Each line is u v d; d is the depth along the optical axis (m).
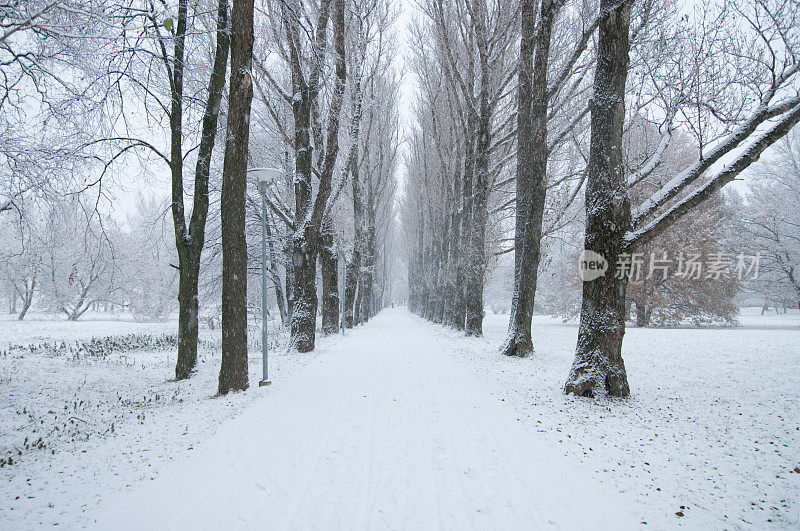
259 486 4.06
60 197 8.62
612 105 7.11
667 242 21.41
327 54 13.16
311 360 12.17
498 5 16.44
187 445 5.24
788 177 23.36
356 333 22.30
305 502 3.72
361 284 30.11
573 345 14.87
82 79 7.56
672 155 19.44
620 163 7.14
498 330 23.36
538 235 11.88
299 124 13.94
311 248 13.86
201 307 25.27
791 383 7.44
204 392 8.48
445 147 25.64
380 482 4.12
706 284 21.95
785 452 4.55
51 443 5.41
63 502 3.78
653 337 15.81
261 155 17.77
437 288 30.84
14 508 3.66
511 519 3.38
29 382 8.65
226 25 9.54
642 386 7.86
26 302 28.62
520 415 6.37
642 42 9.27
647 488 3.89
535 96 11.57
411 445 5.14
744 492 3.75
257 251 22.52
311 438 5.43
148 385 9.40
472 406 6.95
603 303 7.19
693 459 4.51
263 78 15.25
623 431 5.48
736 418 5.78
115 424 6.29
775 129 6.06
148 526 3.36
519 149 12.30
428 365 11.27
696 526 3.23
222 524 3.37
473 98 17.75
